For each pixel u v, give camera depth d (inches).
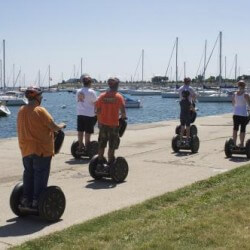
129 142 645.9
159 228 259.3
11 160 499.5
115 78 386.6
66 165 465.4
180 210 296.7
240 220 270.2
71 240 245.1
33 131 273.0
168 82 4813.0
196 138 553.6
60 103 3398.1
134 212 296.7
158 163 481.7
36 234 260.2
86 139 498.6
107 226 268.4
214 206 303.9
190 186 368.2
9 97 2632.9
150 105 3014.3
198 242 236.5
